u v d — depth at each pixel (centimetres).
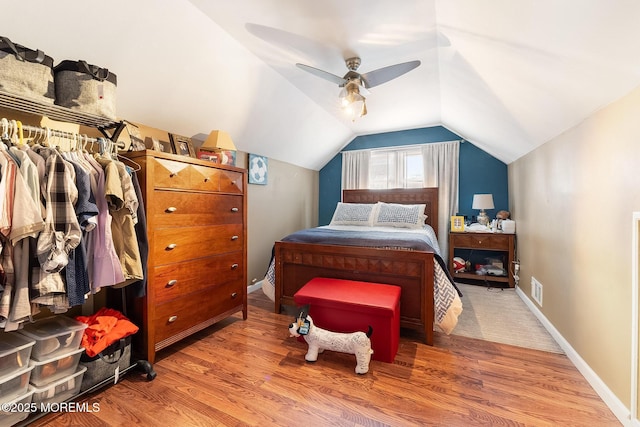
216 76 221
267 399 147
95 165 143
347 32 185
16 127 126
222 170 228
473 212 407
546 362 184
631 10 88
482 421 132
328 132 412
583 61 125
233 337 219
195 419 133
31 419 128
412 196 423
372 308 183
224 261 231
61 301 124
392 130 445
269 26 182
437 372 172
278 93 280
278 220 400
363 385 160
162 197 179
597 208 159
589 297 166
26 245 115
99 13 145
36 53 127
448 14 152
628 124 133
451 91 267
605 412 138
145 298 171
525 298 296
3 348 121
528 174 294
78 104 142
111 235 146
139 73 186
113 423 131
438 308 212
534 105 192
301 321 184
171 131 246
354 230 321
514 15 120
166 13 161
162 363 181
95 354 144
